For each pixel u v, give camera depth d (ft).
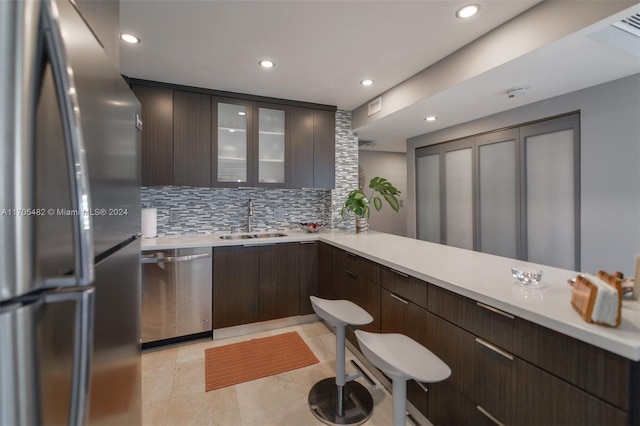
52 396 1.71
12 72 1.47
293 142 10.47
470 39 6.46
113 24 3.44
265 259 9.39
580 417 2.98
